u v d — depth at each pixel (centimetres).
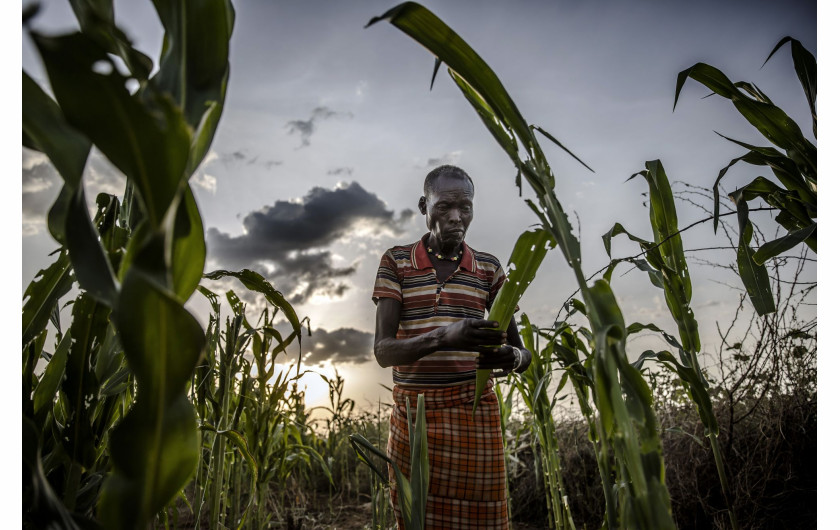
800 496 235
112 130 35
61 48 32
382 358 159
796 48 118
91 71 33
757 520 238
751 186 125
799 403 238
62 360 71
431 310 166
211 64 43
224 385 132
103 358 70
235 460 170
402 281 171
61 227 53
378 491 231
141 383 39
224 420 129
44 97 41
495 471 158
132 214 72
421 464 106
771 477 234
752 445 253
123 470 39
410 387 164
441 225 166
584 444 325
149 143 36
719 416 263
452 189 165
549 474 202
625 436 58
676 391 285
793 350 236
